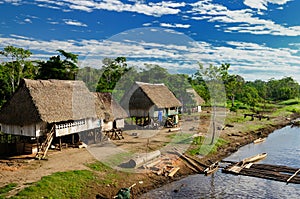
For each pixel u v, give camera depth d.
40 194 16.48
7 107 25.50
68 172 19.81
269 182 22.36
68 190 17.67
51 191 17.08
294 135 43.38
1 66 52.75
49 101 25.27
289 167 25.77
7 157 23.27
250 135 40.47
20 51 54.50
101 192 18.41
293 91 106.38
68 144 27.42
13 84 51.25
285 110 73.62
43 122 24.39
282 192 20.56
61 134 25.20
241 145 35.09
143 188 20.09
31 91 24.88
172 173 22.80
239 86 73.00
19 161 22.12
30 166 20.97
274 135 43.19
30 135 24.31
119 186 19.48
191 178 22.91
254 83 132.50
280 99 105.25
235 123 46.91
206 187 21.22
